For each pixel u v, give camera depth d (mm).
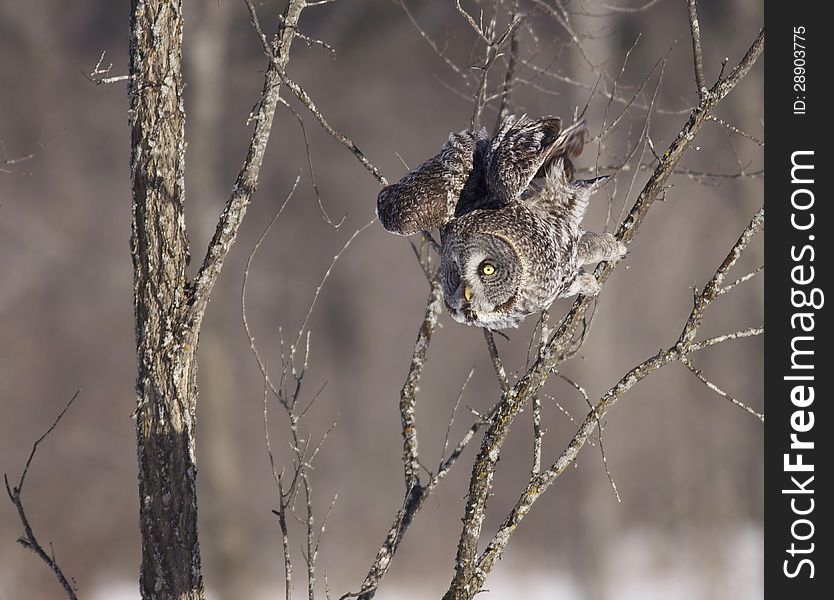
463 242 6004
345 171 26062
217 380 17750
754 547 20719
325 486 22234
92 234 24344
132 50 5859
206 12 17203
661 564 20469
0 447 19500
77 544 18281
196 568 5895
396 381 25219
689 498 20703
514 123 6180
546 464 20906
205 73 17188
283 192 25516
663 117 15836
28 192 23188
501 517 21781
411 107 25375
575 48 12617
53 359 21391
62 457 19406
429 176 6148
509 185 5867
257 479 21719
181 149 5902
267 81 5902
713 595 19781
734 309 21281
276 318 25047
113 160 24906
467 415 23922
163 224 5844
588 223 15195
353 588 19625
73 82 23703
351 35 20875
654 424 21312
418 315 25984
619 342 21312
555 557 20734
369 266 26250
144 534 5840
